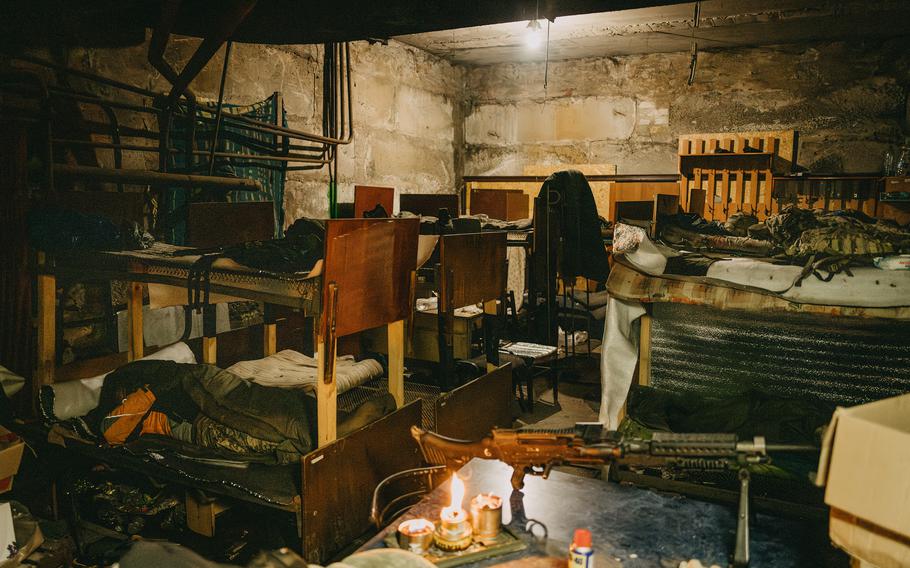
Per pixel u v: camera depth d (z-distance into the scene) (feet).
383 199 20.08
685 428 9.18
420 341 14.11
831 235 8.95
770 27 21.97
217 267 8.75
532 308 18.88
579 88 28.12
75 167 11.57
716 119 25.89
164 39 11.59
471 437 11.63
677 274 9.52
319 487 8.12
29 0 11.86
